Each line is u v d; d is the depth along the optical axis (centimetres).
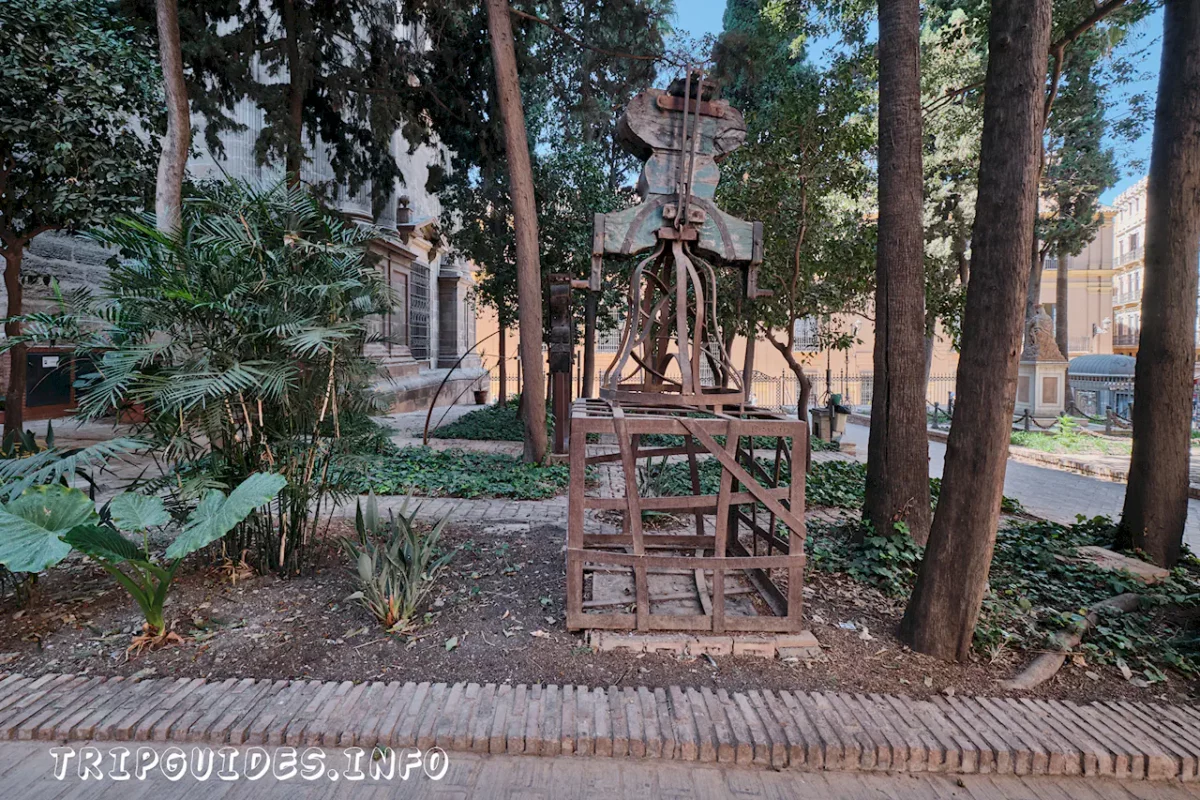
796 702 289
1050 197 1864
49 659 321
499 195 1297
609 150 1505
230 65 990
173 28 652
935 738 264
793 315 995
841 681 313
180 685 294
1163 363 545
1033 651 352
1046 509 825
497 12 852
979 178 331
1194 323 542
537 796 236
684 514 612
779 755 255
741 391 399
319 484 453
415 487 735
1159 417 546
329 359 416
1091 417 1905
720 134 403
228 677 306
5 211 826
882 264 524
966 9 1088
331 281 416
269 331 378
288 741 260
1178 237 535
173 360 384
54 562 279
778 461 394
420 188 2158
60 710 272
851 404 2519
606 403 400
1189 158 529
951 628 338
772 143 926
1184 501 551
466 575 435
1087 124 1580
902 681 315
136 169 760
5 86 661
